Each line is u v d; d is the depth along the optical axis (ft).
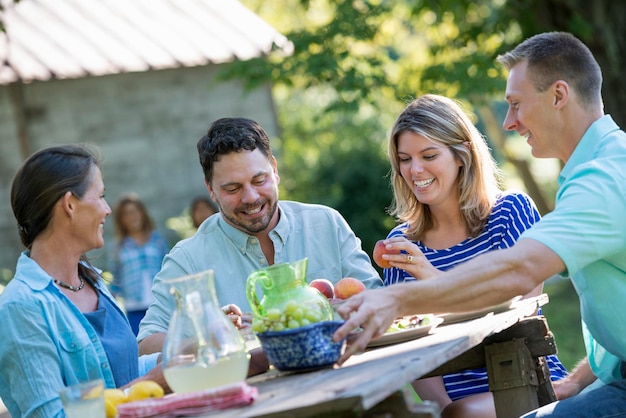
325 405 7.39
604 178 10.39
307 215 14.94
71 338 11.00
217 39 41.65
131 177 42.47
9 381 10.66
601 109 11.69
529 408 11.79
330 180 48.91
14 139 41.42
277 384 8.87
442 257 14.32
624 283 10.68
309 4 42.09
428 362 8.53
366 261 15.06
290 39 36.06
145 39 41.78
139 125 42.60
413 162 14.03
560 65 11.51
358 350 9.29
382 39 39.37
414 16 38.42
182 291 8.84
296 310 9.43
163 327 14.30
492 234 14.15
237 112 43.32
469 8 37.17
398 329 11.09
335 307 10.78
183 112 42.93
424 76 35.68
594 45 34.22
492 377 11.93
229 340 8.79
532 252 9.95
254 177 13.79
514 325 12.19
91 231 11.57
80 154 11.64
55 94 41.83
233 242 14.55
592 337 12.06
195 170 43.09
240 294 14.44
